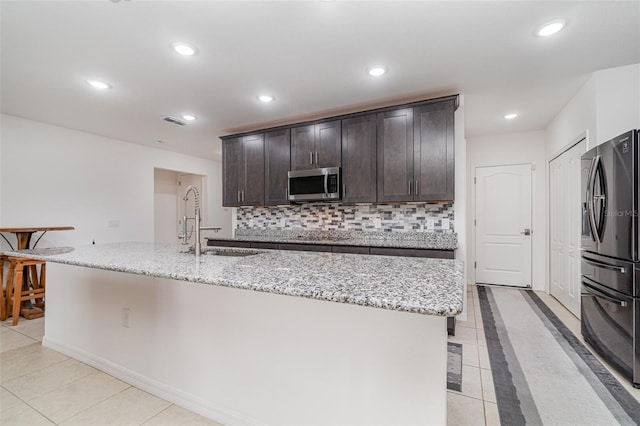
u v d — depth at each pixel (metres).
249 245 3.77
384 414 1.17
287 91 2.94
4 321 3.13
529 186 4.38
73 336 2.30
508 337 2.65
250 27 1.94
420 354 1.11
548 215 4.15
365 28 1.95
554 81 2.75
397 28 1.95
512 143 4.47
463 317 3.10
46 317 2.52
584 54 2.28
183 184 6.46
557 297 3.79
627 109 2.48
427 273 1.32
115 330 2.02
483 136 4.64
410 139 3.04
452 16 1.83
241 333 1.50
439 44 2.14
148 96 3.03
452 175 2.86
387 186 3.13
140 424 1.55
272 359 1.41
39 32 1.96
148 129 4.16
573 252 3.28
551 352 2.36
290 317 1.37
